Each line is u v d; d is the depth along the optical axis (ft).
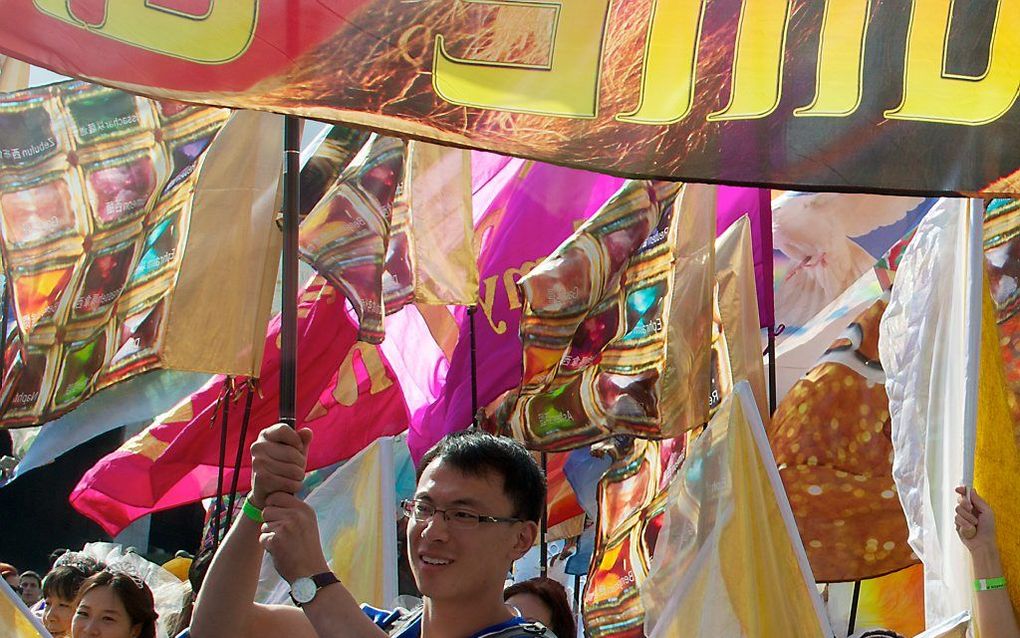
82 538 35.94
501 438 7.34
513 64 8.37
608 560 15.42
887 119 8.82
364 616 6.83
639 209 15.35
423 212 17.53
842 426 15.55
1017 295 12.34
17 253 12.56
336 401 20.35
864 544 15.12
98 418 18.71
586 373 15.26
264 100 7.82
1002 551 11.58
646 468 15.49
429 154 17.62
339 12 8.01
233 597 7.57
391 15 8.11
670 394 14.88
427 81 8.17
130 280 13.61
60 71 7.45
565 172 19.10
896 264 17.37
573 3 8.51
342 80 7.98
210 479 20.04
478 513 7.05
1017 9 8.95
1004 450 11.84
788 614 12.39
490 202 20.18
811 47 8.83
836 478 15.39
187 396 20.04
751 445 12.77
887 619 17.83
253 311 13.92
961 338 12.69
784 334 20.90
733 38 8.75
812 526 15.17
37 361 12.54
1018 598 11.40
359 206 15.67
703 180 8.60
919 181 8.78
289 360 7.80
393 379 20.71
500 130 8.30
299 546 6.96
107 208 12.87
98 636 11.90
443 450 7.25
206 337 13.74
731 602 12.39
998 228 12.55
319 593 6.85
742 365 15.56
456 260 17.52
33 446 18.53
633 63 8.59
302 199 15.88
